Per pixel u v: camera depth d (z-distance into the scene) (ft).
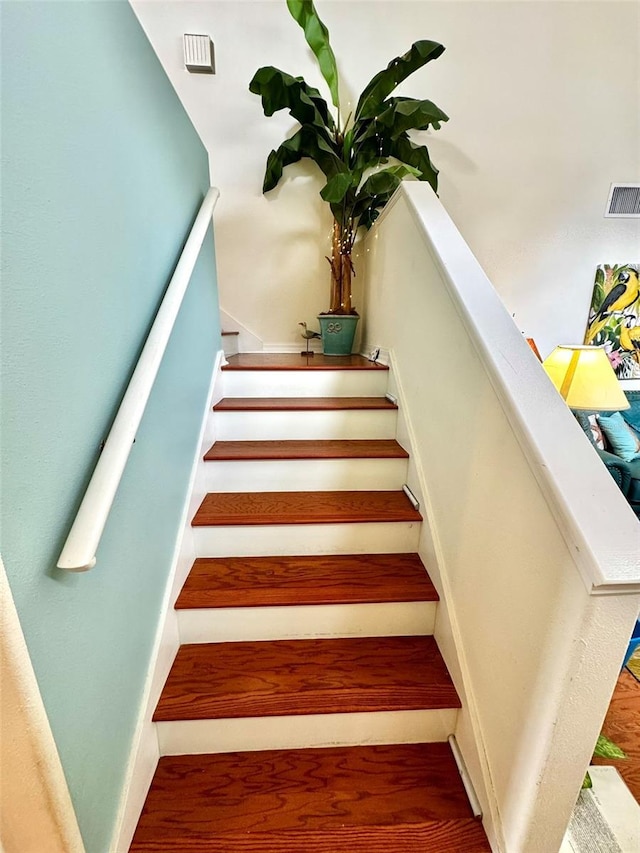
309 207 8.77
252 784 3.35
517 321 9.80
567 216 9.32
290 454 5.35
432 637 4.35
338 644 4.23
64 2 2.19
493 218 9.19
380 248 6.98
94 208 2.56
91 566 2.07
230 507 4.99
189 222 4.82
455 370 3.76
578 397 5.03
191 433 4.83
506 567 2.82
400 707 3.58
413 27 8.03
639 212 9.39
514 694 2.71
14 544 1.80
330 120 7.30
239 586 4.31
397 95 8.36
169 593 3.92
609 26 8.29
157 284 3.74
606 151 9.04
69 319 2.25
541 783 2.43
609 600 2.02
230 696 3.62
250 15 7.67
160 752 3.55
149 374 2.94
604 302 9.80
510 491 2.75
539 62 8.40
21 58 1.85
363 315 8.67
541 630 2.39
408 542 4.93
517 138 8.80
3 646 1.74
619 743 4.46
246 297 9.12
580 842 3.49
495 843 2.90
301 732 3.62
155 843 2.95
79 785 2.31
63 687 2.16
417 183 5.29
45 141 2.03
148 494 3.45
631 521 2.09
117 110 2.90
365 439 6.04
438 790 3.33
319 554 4.88
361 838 2.99
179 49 7.73
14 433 1.80
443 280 3.92
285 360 7.79
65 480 2.19
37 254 1.97
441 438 4.16
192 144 4.94
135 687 3.14
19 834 2.06
